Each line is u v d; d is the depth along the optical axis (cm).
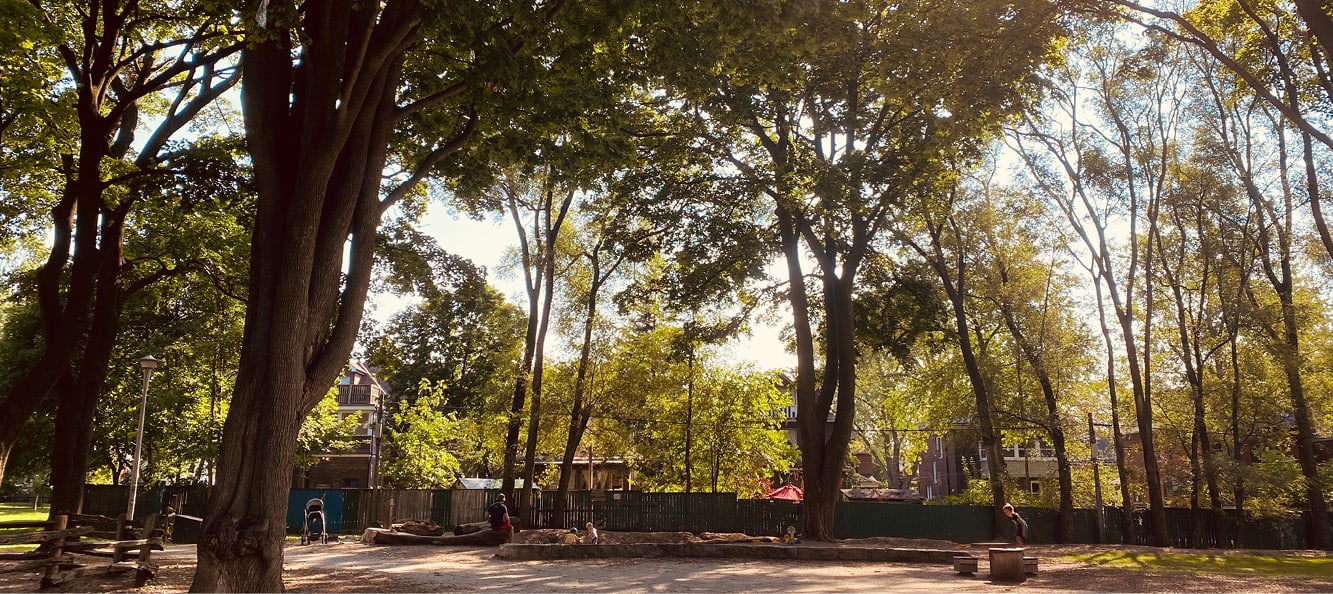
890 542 2642
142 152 2141
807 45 1511
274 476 1106
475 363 4309
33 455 3206
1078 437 3388
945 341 3372
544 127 1523
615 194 2686
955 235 3278
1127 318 3047
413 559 1955
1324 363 3091
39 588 1228
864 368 5031
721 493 3125
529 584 1441
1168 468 3584
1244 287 3206
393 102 1388
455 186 2002
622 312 2892
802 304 2791
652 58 1545
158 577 1409
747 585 1477
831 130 2434
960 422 3628
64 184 2183
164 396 3259
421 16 1263
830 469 2606
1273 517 3166
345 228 1262
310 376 1195
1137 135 3064
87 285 1852
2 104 1670
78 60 2009
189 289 3081
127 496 3061
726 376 3475
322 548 2323
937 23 1612
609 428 3244
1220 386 3180
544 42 1476
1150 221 3059
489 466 4809
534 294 3136
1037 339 3219
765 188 2470
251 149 1244
